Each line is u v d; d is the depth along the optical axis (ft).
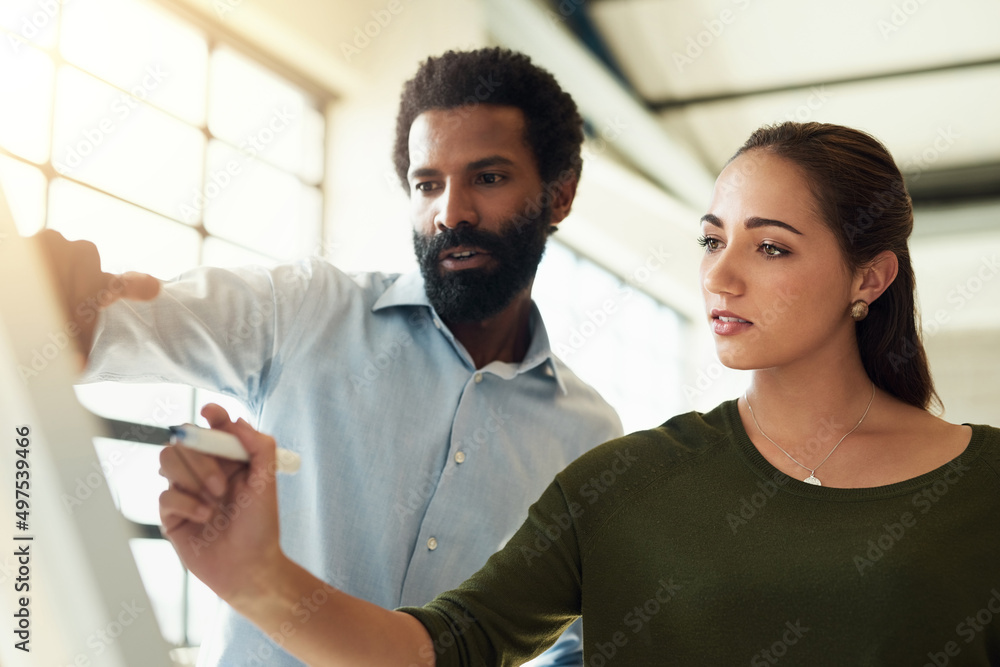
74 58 6.03
